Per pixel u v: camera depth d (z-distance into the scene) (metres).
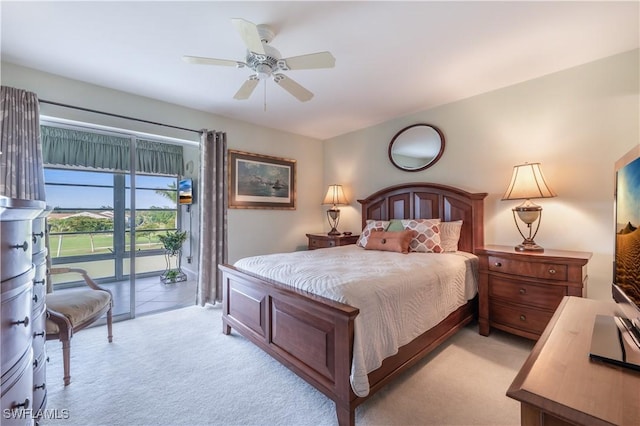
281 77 2.03
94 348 2.33
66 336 1.84
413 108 3.46
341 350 1.47
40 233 1.47
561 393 0.69
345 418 1.44
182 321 2.94
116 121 2.92
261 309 2.10
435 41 2.10
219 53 2.25
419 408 1.60
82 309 2.02
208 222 3.46
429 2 1.70
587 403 0.65
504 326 2.40
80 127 2.89
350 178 4.45
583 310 1.28
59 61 2.36
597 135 2.36
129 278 3.25
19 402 1.07
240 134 3.88
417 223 3.14
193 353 2.25
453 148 3.26
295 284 1.88
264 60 1.82
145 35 2.01
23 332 1.11
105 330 2.69
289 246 4.40
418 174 3.60
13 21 1.84
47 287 2.51
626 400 0.66
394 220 3.46
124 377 1.92
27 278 1.14
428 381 1.85
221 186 3.52
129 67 2.46
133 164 3.19
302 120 3.90
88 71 2.53
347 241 4.02
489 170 2.98
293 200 4.45
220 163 3.52
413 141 3.60
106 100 2.85
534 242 2.62
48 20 1.83
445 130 3.33
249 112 3.58
